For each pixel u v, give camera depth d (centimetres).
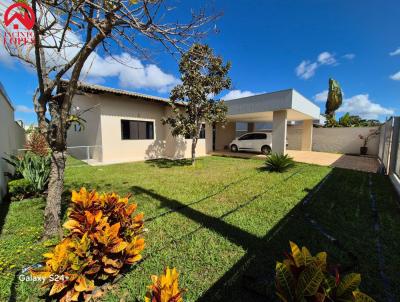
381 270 214
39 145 847
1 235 286
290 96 904
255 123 2012
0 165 431
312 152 1481
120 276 205
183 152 1223
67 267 169
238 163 979
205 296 183
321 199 437
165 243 266
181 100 853
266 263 226
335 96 2059
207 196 459
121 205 238
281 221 330
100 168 817
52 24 217
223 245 260
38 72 249
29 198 443
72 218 207
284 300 120
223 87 806
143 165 898
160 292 135
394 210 376
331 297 116
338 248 255
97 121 945
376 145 1351
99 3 195
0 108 471
